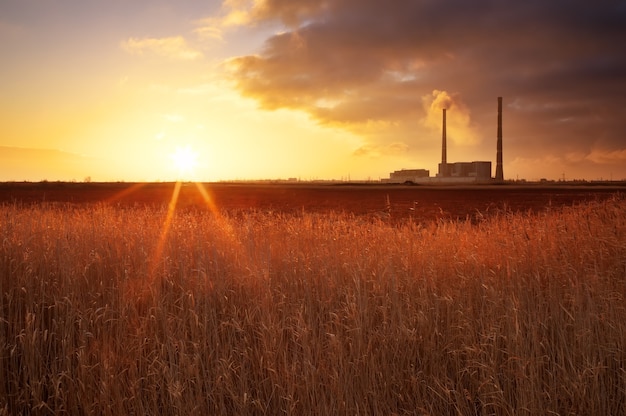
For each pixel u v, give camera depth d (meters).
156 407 4.02
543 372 4.38
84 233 7.96
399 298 5.08
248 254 6.47
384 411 4.07
